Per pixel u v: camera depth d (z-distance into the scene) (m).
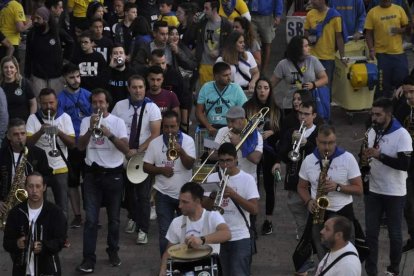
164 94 21.69
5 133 21.41
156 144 18.70
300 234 19.11
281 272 19.09
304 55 22.84
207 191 16.61
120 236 20.91
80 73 23.25
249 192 16.80
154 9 30.77
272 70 31.47
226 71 21.30
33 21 25.30
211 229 15.34
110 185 19.05
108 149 19.05
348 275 14.58
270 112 20.55
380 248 20.14
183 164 18.62
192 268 15.27
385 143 17.97
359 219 21.53
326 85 23.44
